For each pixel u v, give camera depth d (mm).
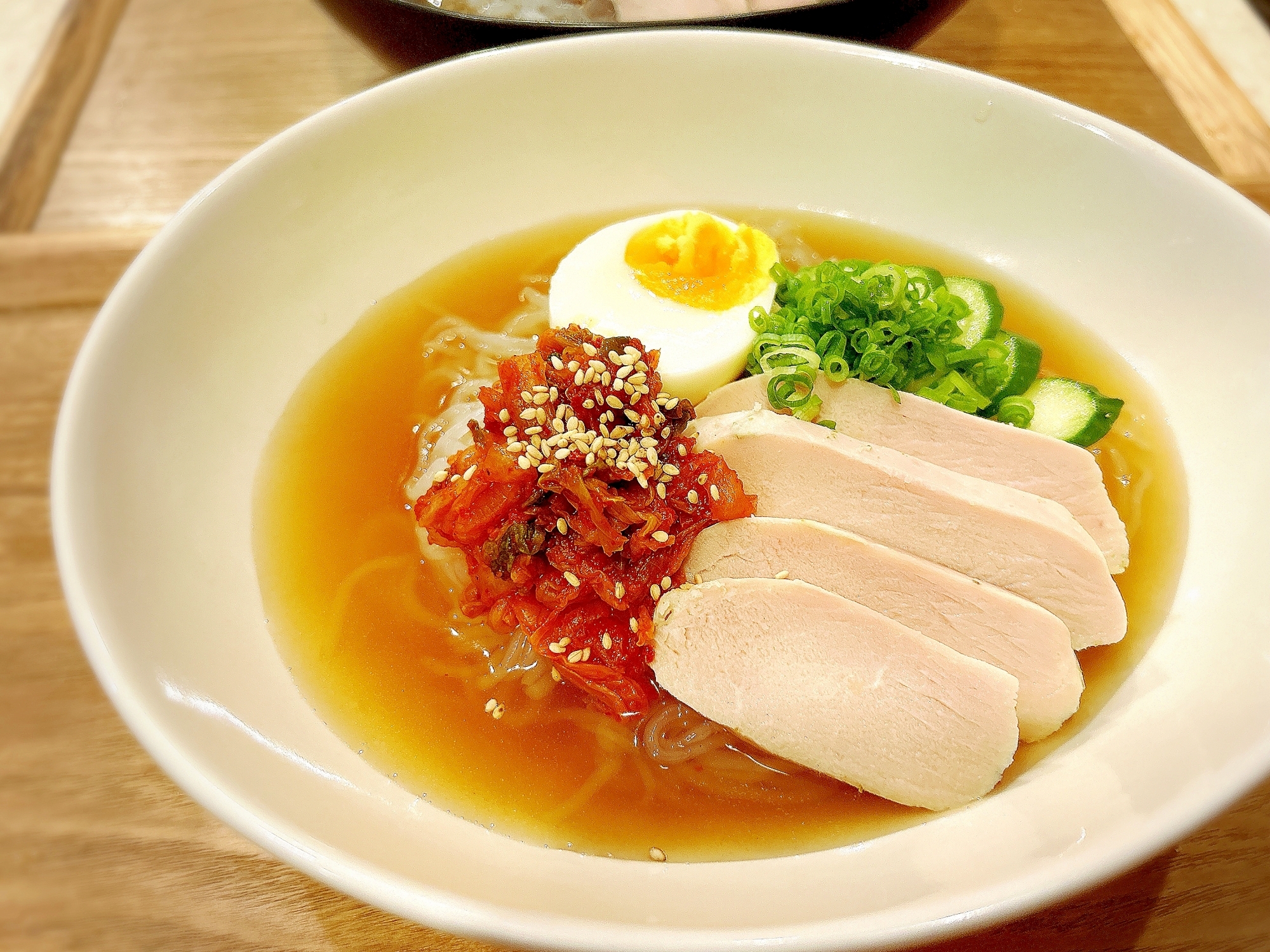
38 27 275
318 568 171
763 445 166
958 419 172
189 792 122
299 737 145
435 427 188
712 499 160
